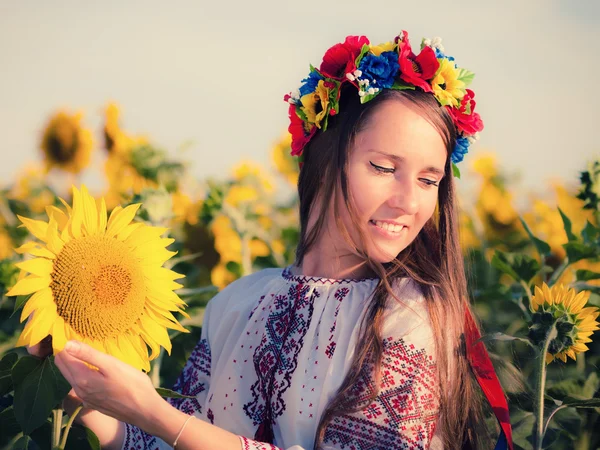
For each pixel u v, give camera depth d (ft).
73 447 6.19
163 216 10.13
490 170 19.43
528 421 8.39
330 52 6.72
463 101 6.65
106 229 5.78
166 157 15.75
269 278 7.54
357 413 6.14
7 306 10.39
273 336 6.81
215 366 7.41
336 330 6.50
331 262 6.84
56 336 5.31
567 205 17.43
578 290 10.34
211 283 15.24
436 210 7.09
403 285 6.59
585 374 10.43
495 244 17.52
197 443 5.58
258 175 17.90
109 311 5.49
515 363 9.23
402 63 6.40
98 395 5.45
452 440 6.41
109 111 16.20
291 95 7.19
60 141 18.42
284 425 6.47
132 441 6.98
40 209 19.24
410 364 6.24
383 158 6.31
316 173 7.00
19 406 5.42
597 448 9.18
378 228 6.39
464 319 6.82
